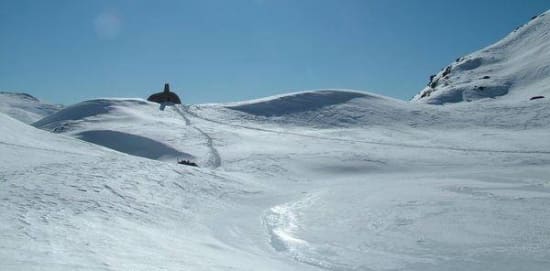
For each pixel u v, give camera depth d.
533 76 135.50
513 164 35.94
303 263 10.88
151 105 70.44
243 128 55.84
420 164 36.34
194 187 20.59
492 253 11.66
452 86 143.62
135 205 15.06
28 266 5.86
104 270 6.40
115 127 53.75
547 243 12.57
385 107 69.06
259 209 18.52
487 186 24.25
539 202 18.91
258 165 34.66
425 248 12.21
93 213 12.34
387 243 12.78
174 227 13.23
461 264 10.80
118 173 19.86
